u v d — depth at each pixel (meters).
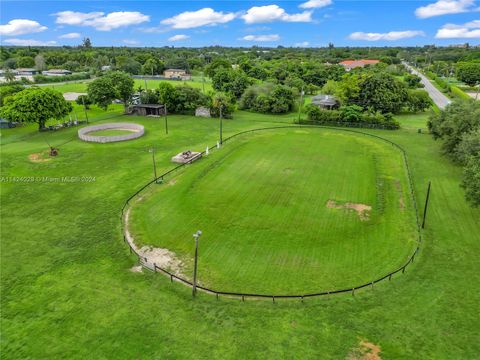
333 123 76.50
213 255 29.28
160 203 38.53
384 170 48.12
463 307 23.25
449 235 31.98
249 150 56.44
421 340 20.66
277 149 57.06
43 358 19.73
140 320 22.41
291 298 24.36
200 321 22.34
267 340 20.83
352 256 29.11
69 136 66.06
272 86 100.69
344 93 87.81
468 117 48.16
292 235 32.00
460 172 47.00
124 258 28.94
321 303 23.84
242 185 42.59
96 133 68.75
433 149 57.56
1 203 38.53
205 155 54.19
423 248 30.11
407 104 91.12
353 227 33.44
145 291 25.08
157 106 86.06
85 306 23.61
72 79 166.38
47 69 194.12
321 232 32.53
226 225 33.72
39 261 28.50
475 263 27.91
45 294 24.75
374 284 25.69
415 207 37.19
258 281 26.16
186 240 31.44
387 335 21.06
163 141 62.62
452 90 121.25
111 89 86.56
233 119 84.88
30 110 65.56
